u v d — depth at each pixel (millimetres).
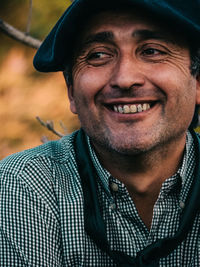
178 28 1233
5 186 1385
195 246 1366
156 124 1264
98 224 1333
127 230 1375
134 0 1190
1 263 1335
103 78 1262
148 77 1238
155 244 1316
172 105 1261
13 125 4855
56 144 1553
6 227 1349
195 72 1319
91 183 1364
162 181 1375
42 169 1418
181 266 1361
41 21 4129
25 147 4863
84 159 1402
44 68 1472
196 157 1390
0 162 1469
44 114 4867
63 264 1371
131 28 1225
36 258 1333
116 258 1342
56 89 4918
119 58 1247
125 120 1265
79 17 1263
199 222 1378
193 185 1360
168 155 1332
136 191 1377
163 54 1248
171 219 1383
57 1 4055
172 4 1235
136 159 1299
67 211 1362
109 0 1215
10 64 4941
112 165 1351
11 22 4613
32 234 1344
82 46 1291
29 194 1374
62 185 1404
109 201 1382
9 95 4887
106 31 1239
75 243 1352
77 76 1317
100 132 1301
